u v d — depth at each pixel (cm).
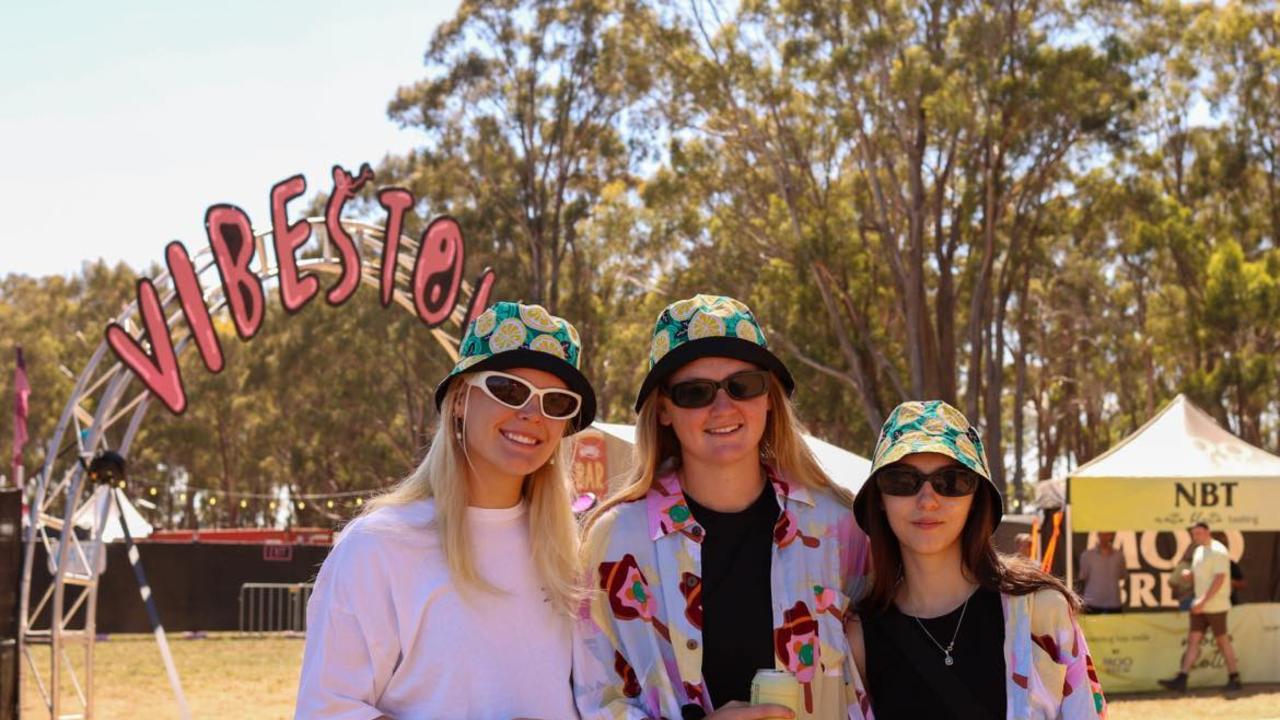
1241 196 3841
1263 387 3203
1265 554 1377
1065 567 1400
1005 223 3369
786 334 3275
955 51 2917
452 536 249
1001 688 281
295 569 2445
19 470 1074
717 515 294
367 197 4275
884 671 291
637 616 285
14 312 5472
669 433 304
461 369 258
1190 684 1286
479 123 3897
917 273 3181
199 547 2386
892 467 288
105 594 2266
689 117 3269
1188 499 1292
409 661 245
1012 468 5744
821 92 2981
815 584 289
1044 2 2988
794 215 3166
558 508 267
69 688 1452
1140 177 3384
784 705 254
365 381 4694
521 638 255
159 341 1059
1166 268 3709
